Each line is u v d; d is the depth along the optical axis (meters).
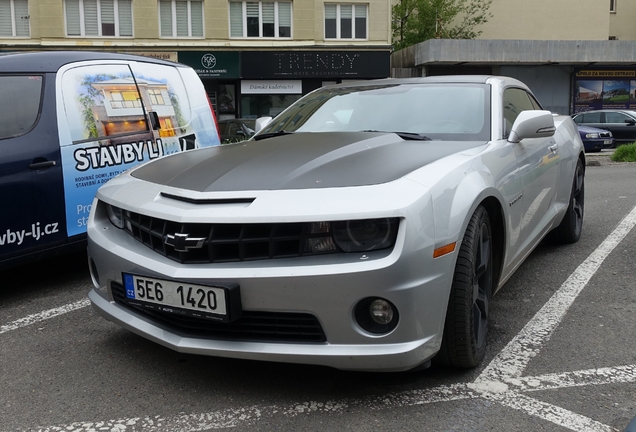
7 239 4.01
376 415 2.58
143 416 2.61
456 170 2.87
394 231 2.48
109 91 4.81
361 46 24.45
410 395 2.75
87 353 3.29
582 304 3.99
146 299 2.77
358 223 2.49
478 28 32.03
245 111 24.89
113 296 3.07
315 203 2.52
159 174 3.19
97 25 23.08
